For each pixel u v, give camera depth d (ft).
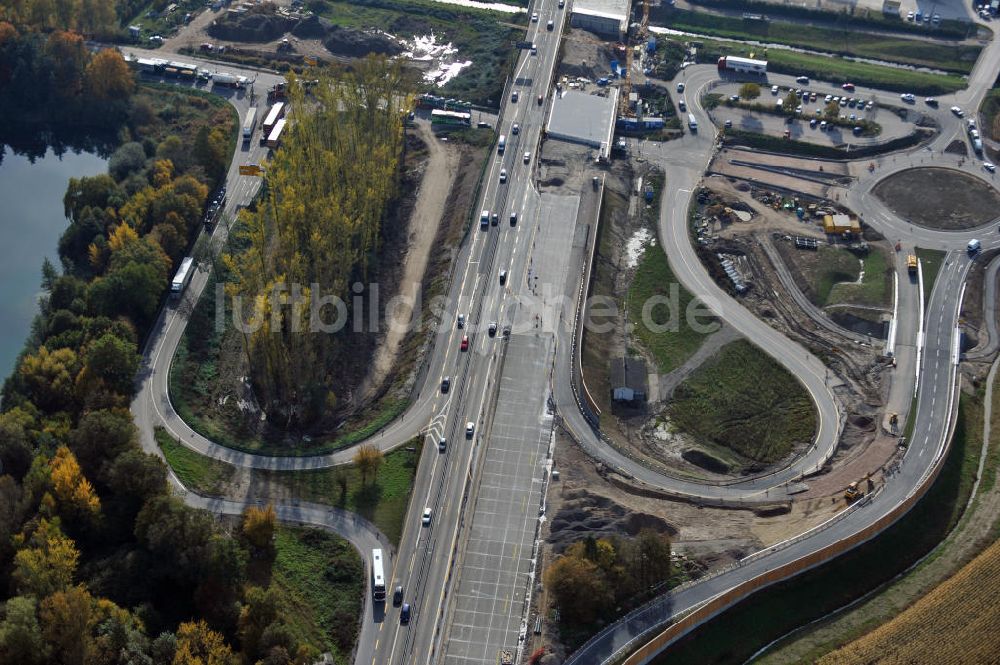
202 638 644.27
